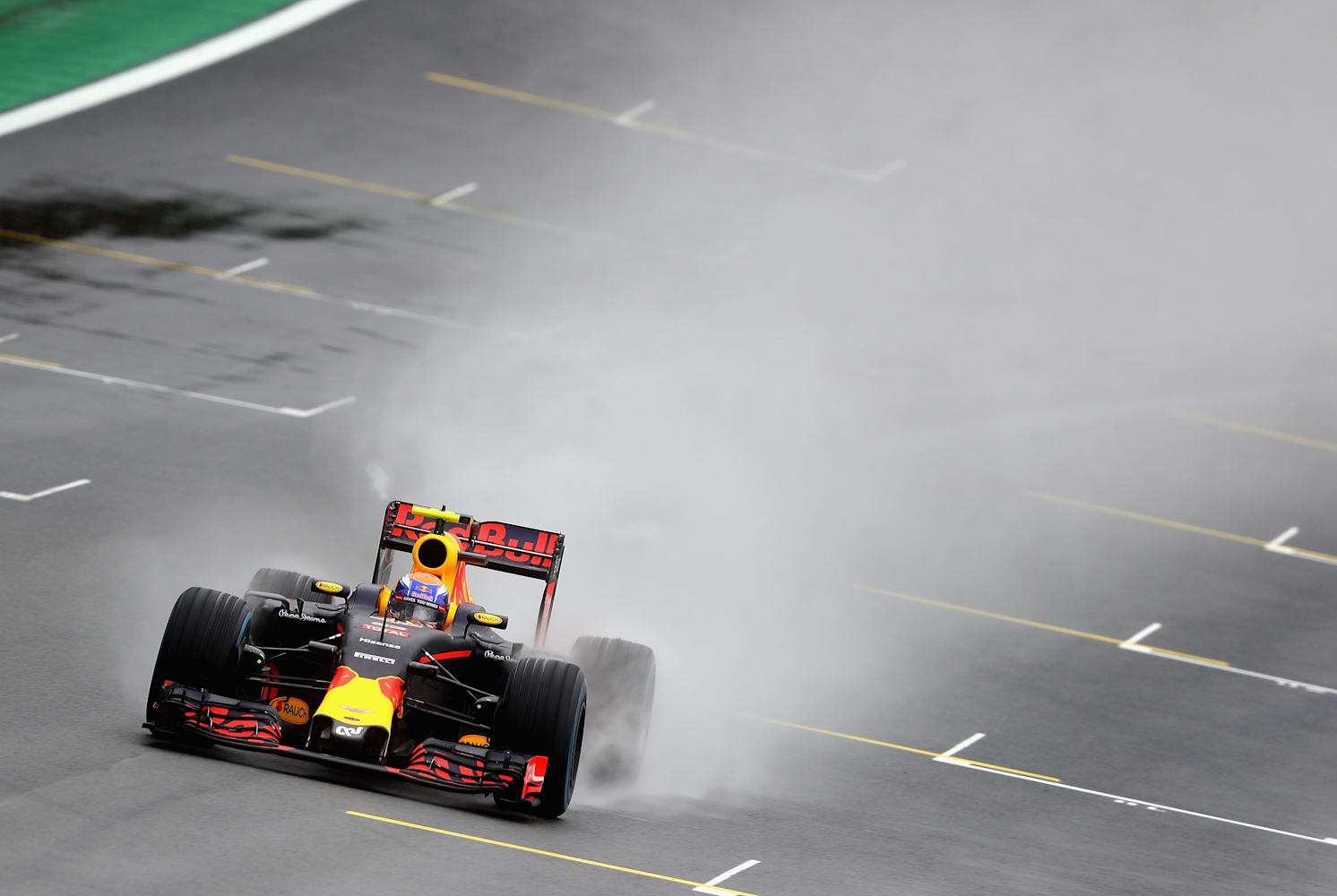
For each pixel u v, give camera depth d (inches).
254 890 1285.7
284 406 3417.8
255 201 4746.6
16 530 2463.1
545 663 1582.2
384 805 1540.4
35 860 1277.1
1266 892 1843.0
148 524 2615.7
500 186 5216.5
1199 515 3804.1
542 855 1487.5
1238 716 2632.9
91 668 1895.9
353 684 1520.7
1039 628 2947.8
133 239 4320.9
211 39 5915.4
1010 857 1806.1
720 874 1537.9
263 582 1817.2
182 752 1595.7
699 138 5900.6
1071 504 3750.0
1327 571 3548.2
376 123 5487.2
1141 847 1951.3
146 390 3353.8
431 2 6530.5
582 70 6230.3
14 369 3339.1
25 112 5083.7
